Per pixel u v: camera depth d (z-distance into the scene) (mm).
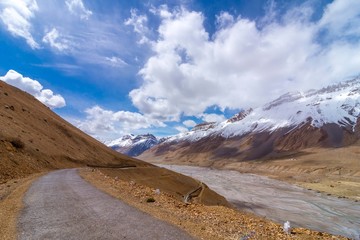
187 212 14312
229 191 105312
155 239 8352
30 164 35438
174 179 87312
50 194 16344
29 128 57125
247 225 12867
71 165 54562
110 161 85125
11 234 8383
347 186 133000
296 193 110250
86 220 10352
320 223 61688
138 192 20000
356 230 56531
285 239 10789
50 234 8523
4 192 16438
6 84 90500
